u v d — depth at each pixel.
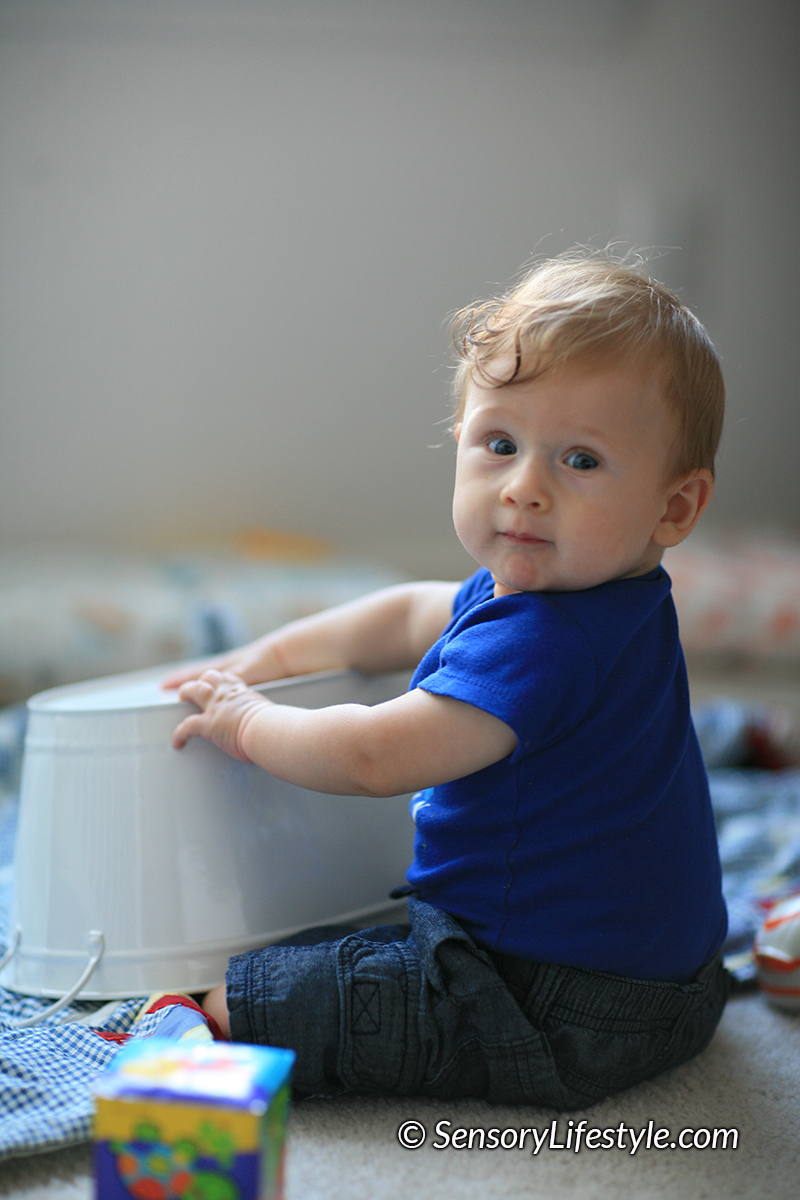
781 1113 0.72
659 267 2.41
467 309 0.81
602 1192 0.63
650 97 2.38
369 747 0.71
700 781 0.80
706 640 2.05
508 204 2.39
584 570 0.71
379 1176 0.63
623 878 0.73
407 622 0.91
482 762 0.70
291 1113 0.71
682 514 0.75
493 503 0.71
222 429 2.40
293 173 2.35
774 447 2.51
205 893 0.81
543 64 2.36
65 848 0.82
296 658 0.94
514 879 0.72
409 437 2.44
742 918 1.02
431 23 2.31
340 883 0.88
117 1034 0.76
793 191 2.43
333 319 2.40
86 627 1.80
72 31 2.24
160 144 2.31
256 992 0.71
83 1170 0.63
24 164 2.27
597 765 0.71
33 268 2.30
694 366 0.73
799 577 2.08
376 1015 0.71
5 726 1.47
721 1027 0.86
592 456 0.69
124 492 2.38
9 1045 0.73
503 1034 0.71
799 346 2.48
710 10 2.37
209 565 2.13
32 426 2.34
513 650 0.69
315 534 2.44
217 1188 0.47
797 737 1.52
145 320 2.35
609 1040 0.73
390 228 2.38
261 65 2.31
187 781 0.81
